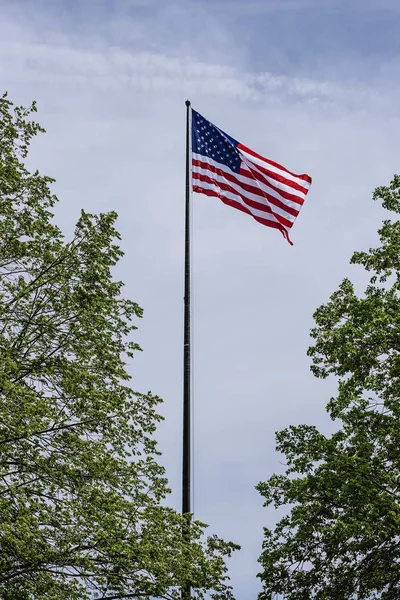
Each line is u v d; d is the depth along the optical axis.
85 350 25.42
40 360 24.33
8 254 25.67
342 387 28.58
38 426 22.94
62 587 22.45
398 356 26.95
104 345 25.86
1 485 23.05
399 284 29.39
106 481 24.47
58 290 25.58
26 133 27.81
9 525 21.45
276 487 29.39
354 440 27.61
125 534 23.59
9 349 23.59
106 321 26.12
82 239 26.52
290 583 27.14
